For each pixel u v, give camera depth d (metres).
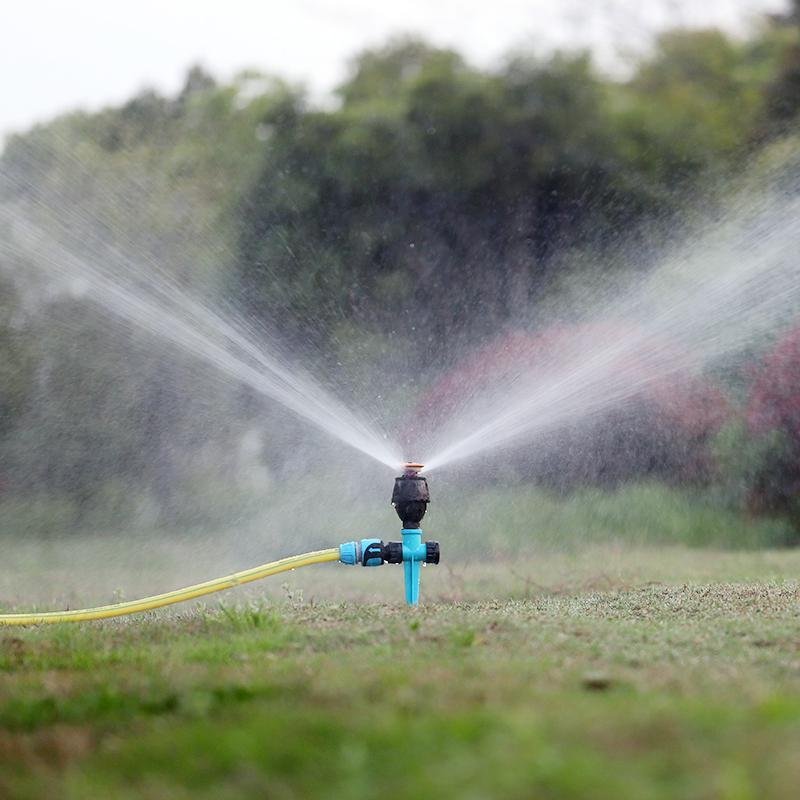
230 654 13.24
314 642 13.82
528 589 20.09
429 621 15.05
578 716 8.77
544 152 48.94
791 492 32.97
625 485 34.16
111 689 11.05
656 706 9.20
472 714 8.83
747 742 8.04
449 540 30.36
